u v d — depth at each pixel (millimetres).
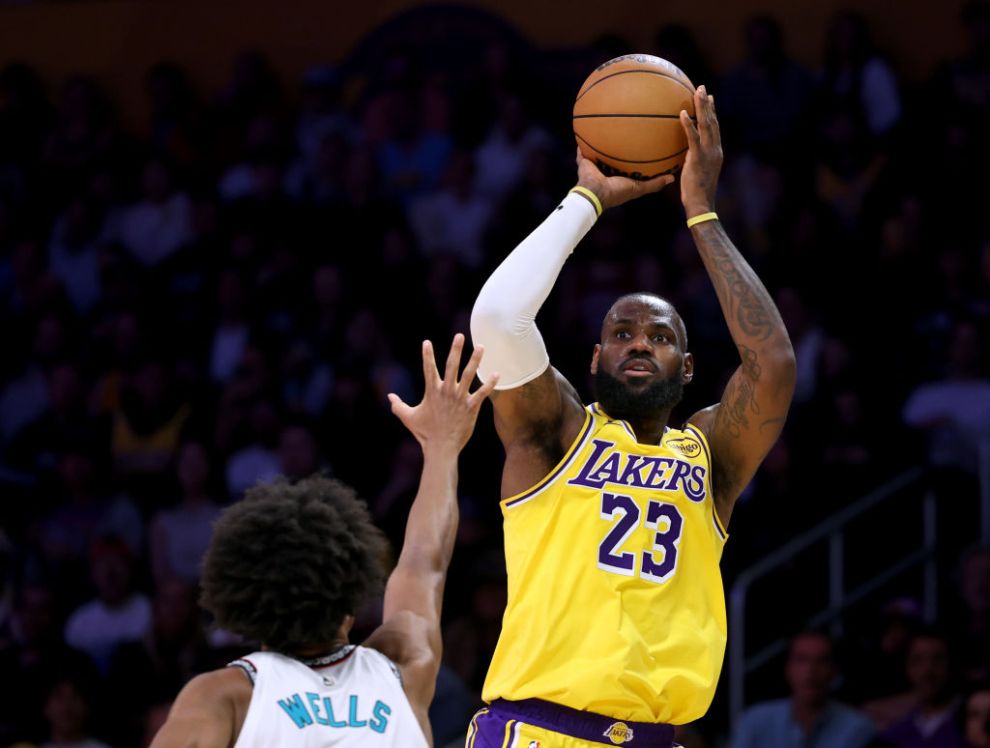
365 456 16984
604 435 7180
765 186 18984
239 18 23641
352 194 20516
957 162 17938
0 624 17328
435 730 12836
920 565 15148
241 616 5828
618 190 7375
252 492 6066
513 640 7047
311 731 5664
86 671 14672
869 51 19516
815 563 15102
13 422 20484
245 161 22016
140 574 17531
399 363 18250
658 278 17656
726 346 16875
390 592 6309
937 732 12414
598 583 6930
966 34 19750
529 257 7074
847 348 16234
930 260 17141
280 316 19500
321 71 22094
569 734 6879
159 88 23141
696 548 7113
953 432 15773
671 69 7461
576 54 21609
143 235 21766
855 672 13570
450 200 20281
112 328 20391
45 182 22844
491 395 7172
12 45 24531
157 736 5539
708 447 7316
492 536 15102
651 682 6832
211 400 18906
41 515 18234
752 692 14359
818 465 15328
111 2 24203
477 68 22250
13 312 21812
